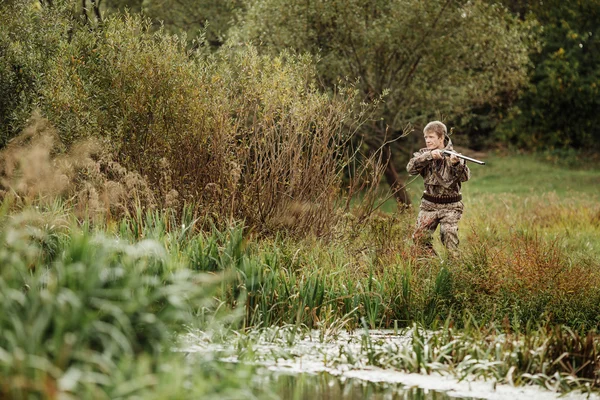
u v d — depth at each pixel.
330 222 12.49
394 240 12.00
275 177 12.25
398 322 9.80
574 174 38.28
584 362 7.48
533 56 41.72
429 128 12.80
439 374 7.47
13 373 5.16
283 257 10.46
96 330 5.96
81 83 12.57
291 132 12.55
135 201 11.06
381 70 25.58
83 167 11.66
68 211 10.47
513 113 40.94
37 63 13.74
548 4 41.59
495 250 11.44
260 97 12.49
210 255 9.40
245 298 8.95
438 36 25.17
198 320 8.33
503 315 9.48
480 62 26.70
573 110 42.50
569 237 17.78
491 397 6.73
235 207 12.05
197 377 5.80
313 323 9.44
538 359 7.48
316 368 7.57
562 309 9.57
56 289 6.05
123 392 5.30
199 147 12.14
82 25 15.04
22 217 7.57
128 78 12.44
